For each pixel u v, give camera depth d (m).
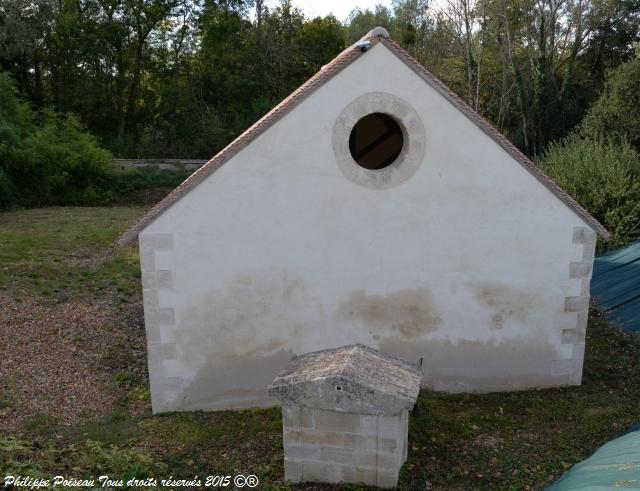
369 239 7.74
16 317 11.09
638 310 10.96
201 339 7.71
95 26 36.47
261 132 7.32
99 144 32.12
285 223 7.59
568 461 6.32
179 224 7.42
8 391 8.13
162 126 39.47
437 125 7.52
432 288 7.94
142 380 8.85
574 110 34.00
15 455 6.01
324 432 5.78
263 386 7.95
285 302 7.77
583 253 8.02
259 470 6.25
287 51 40.41
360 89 7.33
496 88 36.97
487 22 35.44
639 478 4.39
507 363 8.23
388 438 5.64
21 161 25.78
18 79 35.81
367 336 7.98
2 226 20.58
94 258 16.31
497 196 7.77
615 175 16.66
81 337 10.41
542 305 8.12
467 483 5.93
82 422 7.47
